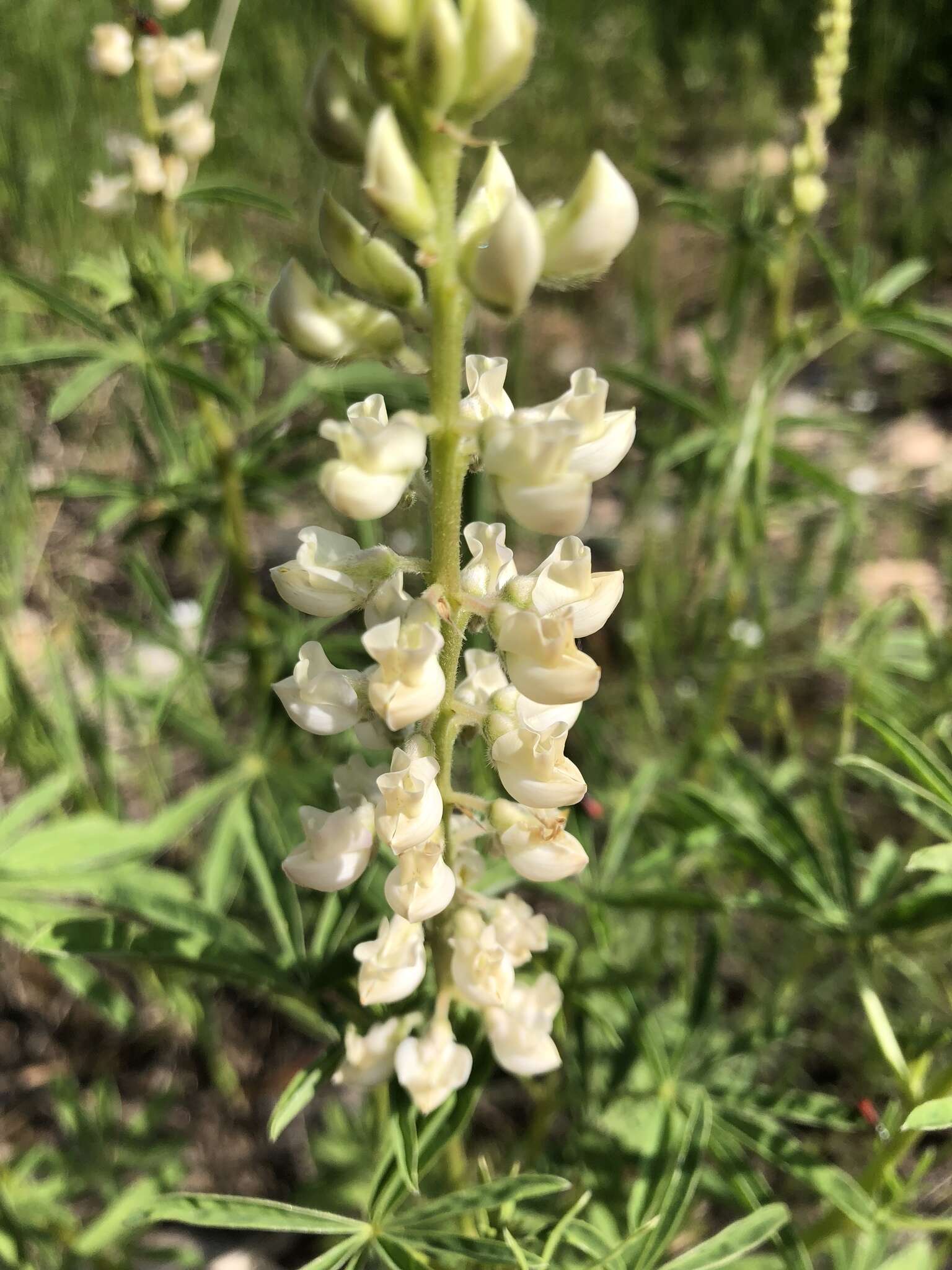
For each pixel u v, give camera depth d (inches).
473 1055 5.9
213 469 10.0
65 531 14.2
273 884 7.1
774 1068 9.7
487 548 4.8
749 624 11.3
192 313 8.3
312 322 4.1
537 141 20.2
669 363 16.3
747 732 12.3
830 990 9.7
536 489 4.0
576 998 7.2
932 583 13.2
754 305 16.4
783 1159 6.7
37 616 13.4
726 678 10.0
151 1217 5.5
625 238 4.1
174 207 9.1
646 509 12.3
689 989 9.2
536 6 21.8
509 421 4.1
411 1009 6.0
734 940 10.5
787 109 22.0
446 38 3.5
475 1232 6.8
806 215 8.9
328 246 4.0
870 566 13.5
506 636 4.4
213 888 8.0
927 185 18.7
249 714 12.6
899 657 10.2
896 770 9.1
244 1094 10.4
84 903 9.2
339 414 9.5
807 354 9.3
